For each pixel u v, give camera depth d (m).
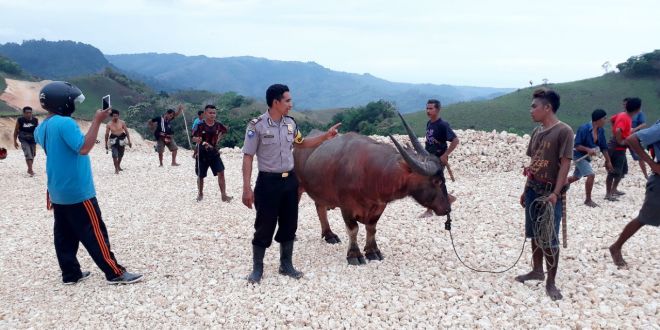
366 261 6.56
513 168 12.91
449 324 4.70
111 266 6.01
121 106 105.62
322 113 166.38
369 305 5.17
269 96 5.68
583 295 5.28
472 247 6.96
